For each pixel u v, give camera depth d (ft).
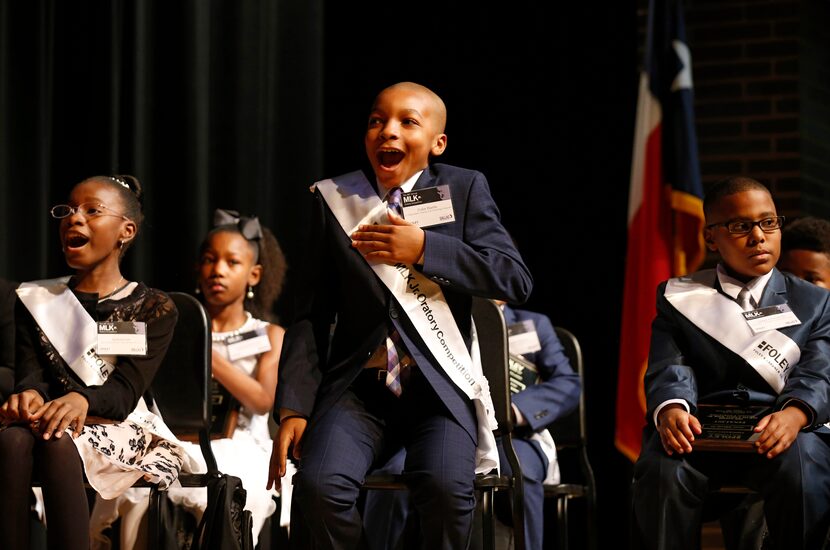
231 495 14.85
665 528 13.47
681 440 13.37
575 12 26.43
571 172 26.17
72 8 23.16
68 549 13.21
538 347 19.25
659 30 24.43
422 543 12.67
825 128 26.02
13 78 21.99
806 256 17.71
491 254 12.97
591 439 25.49
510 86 26.66
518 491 13.97
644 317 23.25
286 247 25.27
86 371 14.48
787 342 14.11
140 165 23.13
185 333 16.05
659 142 23.88
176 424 15.79
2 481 13.12
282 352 13.51
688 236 23.59
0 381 15.65
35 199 21.94
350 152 27.32
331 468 12.30
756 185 14.74
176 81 23.56
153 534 14.44
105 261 15.44
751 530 15.16
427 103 13.64
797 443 13.51
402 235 12.67
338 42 27.61
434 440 12.69
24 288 15.11
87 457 13.89
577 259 25.98
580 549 25.17
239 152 24.49
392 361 13.02
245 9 24.77
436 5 27.20
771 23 25.52
